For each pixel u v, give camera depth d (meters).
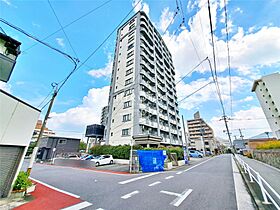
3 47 6.84
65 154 30.83
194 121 75.19
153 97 30.00
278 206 4.46
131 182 8.63
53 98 9.38
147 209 4.61
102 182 8.78
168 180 8.99
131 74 28.97
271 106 40.94
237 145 67.06
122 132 25.61
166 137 31.47
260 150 22.66
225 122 21.22
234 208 4.55
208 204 4.92
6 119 5.50
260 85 43.94
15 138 5.91
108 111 30.84
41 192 6.75
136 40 31.48
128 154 19.84
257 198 5.26
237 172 11.47
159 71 35.41
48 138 30.36
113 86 31.91
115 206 4.93
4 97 5.34
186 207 4.70
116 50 36.81
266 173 11.02
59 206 5.02
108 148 22.58
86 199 5.72
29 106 6.34
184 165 17.81
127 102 27.20
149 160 13.61
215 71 8.63
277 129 38.88
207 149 60.91
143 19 34.41
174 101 41.16
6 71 6.92
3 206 4.96
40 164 21.97
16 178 6.15
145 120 25.67
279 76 41.06
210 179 8.98
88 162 18.00
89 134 32.88
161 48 41.34
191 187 7.20
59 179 9.93
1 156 5.59
